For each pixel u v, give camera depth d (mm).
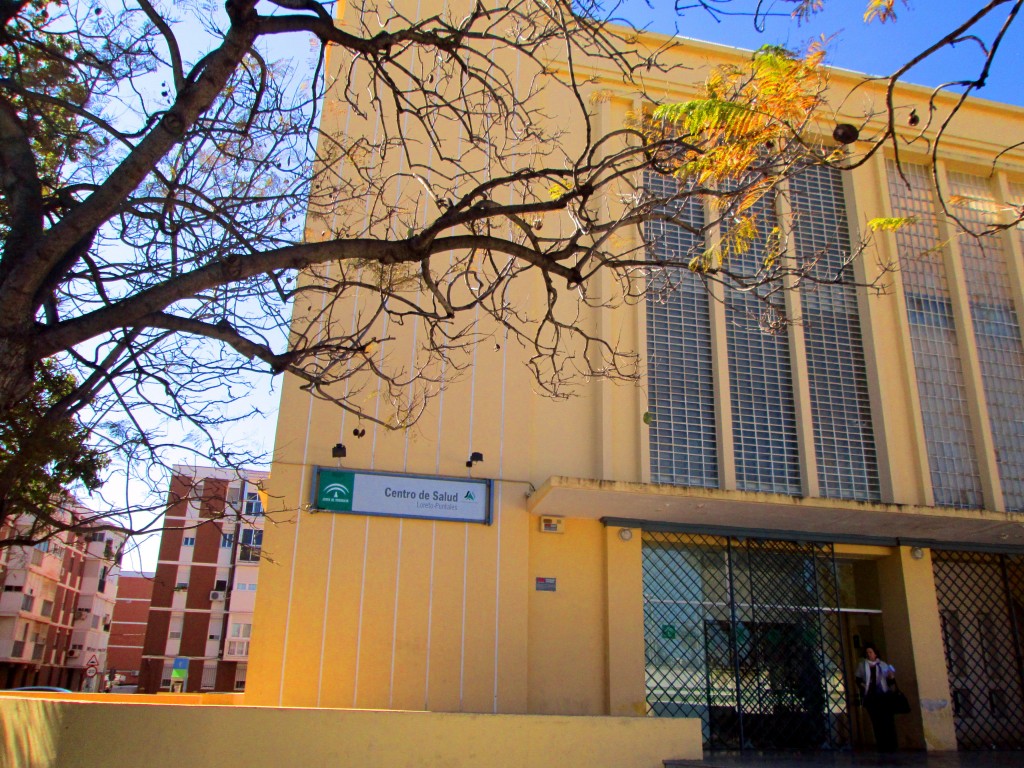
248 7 6328
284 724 7922
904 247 14789
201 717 7828
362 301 12375
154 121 6926
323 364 11977
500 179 7066
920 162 15391
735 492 11219
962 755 11312
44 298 6164
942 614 13695
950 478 13781
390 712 8156
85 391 7297
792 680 12516
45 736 7938
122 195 5637
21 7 6945
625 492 10922
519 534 11922
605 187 13539
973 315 14812
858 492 13367
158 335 7711
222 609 46094
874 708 12094
